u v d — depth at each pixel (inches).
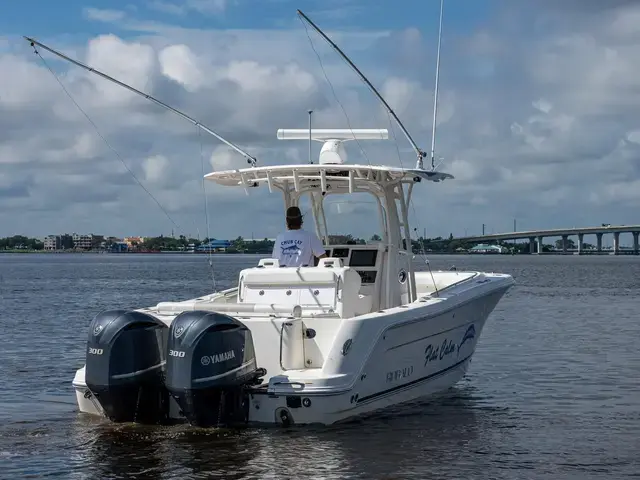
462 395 445.4
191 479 280.1
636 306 1130.7
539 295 1389.0
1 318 920.3
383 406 368.2
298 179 405.4
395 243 420.8
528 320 913.5
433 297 404.5
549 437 350.9
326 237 441.4
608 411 407.2
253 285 377.7
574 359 597.9
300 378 325.7
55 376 510.3
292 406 326.3
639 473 300.4
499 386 477.4
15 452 310.2
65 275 2353.6
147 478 280.8
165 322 347.9
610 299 1280.8
